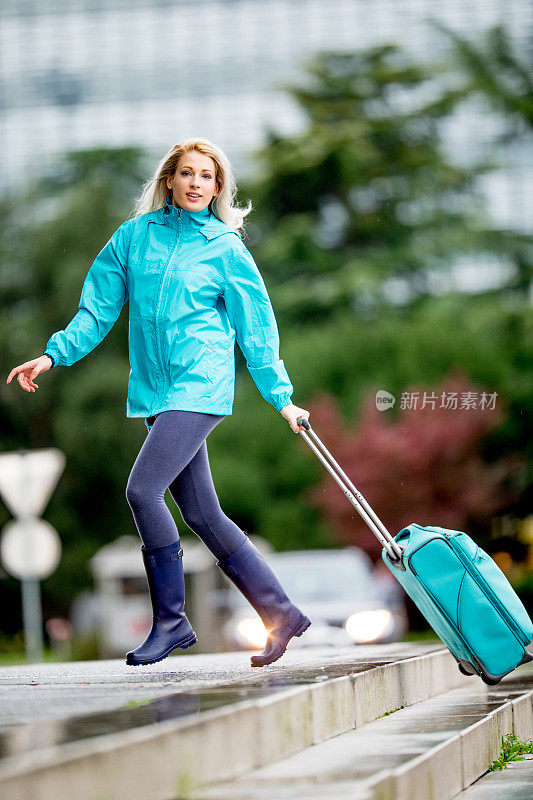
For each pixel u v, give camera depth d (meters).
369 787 7.55
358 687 11.22
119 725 7.53
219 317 12.27
